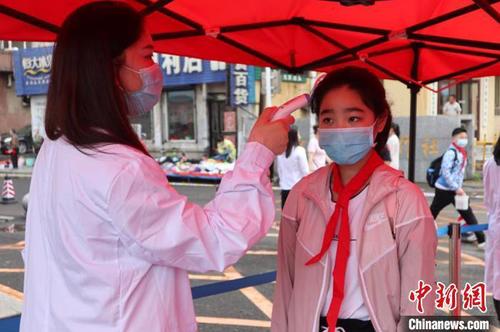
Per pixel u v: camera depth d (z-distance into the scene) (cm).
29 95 2286
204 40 318
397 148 852
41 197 141
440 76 380
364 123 181
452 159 708
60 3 240
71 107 135
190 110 1805
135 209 129
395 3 260
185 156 1700
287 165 752
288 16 289
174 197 138
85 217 130
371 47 329
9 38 271
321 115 186
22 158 2305
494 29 283
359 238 174
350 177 188
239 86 1616
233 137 1675
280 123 153
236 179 144
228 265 142
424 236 171
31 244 143
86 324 131
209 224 140
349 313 175
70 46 137
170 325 141
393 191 175
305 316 182
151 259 134
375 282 171
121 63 143
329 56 341
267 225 147
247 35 311
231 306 489
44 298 137
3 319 244
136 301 134
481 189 1274
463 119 1427
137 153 136
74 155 134
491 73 368
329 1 255
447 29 287
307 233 187
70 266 132
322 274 180
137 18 145
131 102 152
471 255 660
